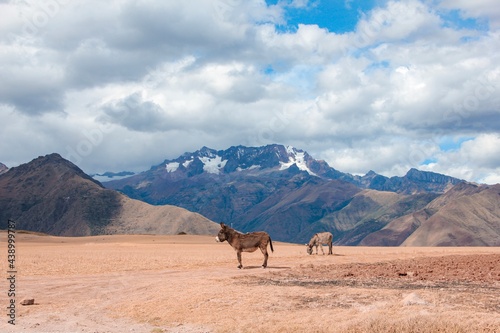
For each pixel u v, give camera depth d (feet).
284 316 69.46
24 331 67.46
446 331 58.34
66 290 103.35
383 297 79.82
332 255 193.77
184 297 83.71
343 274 115.34
